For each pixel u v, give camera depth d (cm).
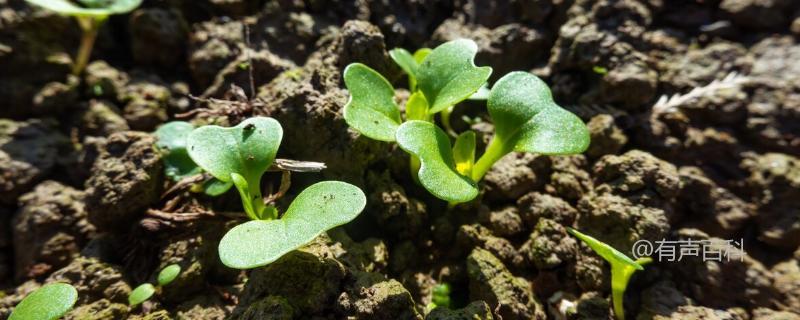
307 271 8
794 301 9
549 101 9
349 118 9
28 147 10
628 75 11
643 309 9
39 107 10
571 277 9
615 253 8
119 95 11
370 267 9
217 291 9
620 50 11
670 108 10
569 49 11
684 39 11
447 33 12
